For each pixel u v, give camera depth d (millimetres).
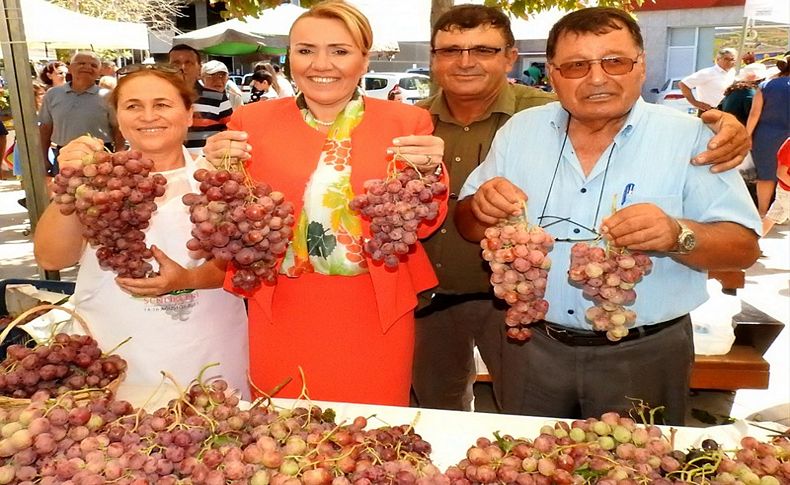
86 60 7293
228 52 12469
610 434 1528
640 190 2174
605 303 1870
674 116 2203
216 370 2539
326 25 2141
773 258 7148
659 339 2250
